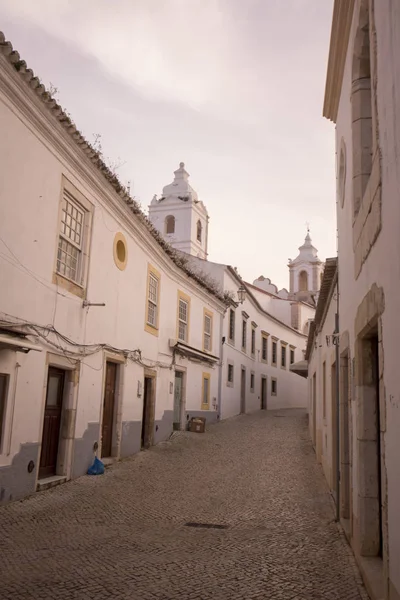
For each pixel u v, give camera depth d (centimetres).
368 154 629
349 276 680
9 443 848
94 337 1174
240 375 2908
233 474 1239
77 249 1113
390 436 404
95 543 670
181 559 607
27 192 895
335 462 883
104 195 1200
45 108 907
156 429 1648
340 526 766
